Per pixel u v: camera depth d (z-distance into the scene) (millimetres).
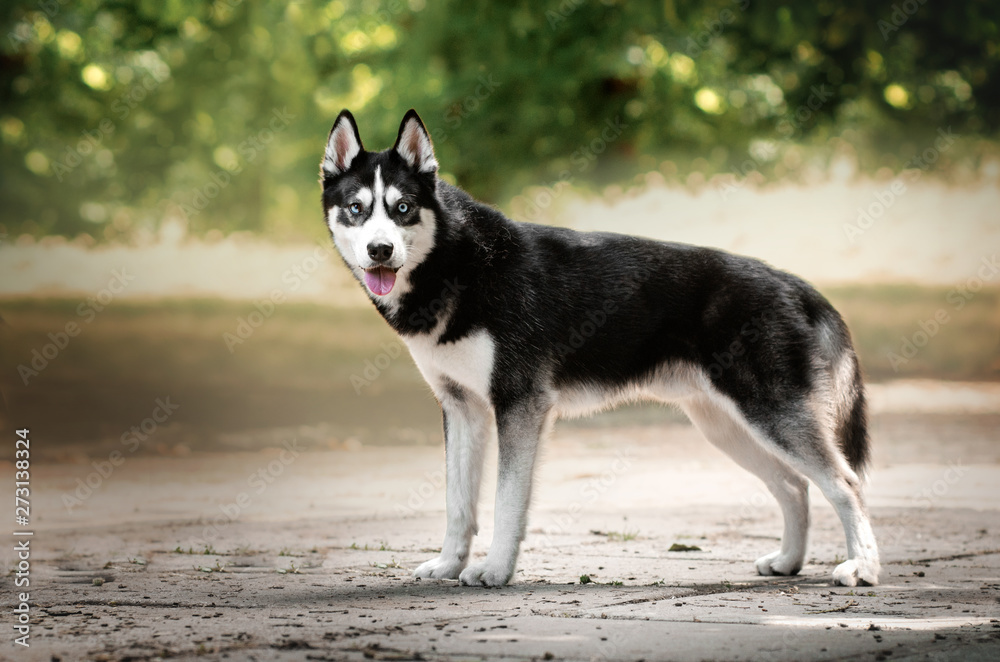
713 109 16250
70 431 13820
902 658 3453
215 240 25141
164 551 6484
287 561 6086
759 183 19484
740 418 5461
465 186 14867
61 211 21781
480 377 5387
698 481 9805
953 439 12484
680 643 3688
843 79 15070
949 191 22969
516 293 5383
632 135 15289
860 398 5707
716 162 16438
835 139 17281
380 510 8367
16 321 22766
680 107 15578
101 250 25109
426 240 5426
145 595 4906
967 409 15750
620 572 5594
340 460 11492
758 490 9242
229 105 18578
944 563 5805
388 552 6422
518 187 14984
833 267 23406
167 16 17266
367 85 17000
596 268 5586
